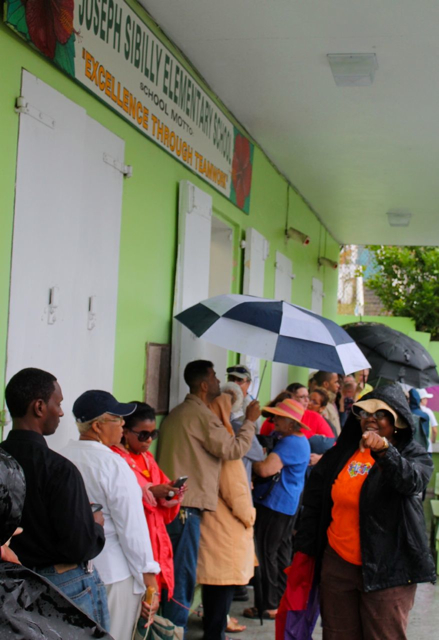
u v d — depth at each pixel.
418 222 12.82
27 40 3.77
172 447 5.32
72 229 4.28
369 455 4.29
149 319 5.65
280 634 4.55
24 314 3.84
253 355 5.11
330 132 8.11
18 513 1.94
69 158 4.22
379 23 5.50
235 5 5.28
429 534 9.88
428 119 7.52
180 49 6.02
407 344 9.92
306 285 12.09
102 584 3.42
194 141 6.39
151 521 4.33
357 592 4.21
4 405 3.69
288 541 6.48
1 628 1.81
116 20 4.80
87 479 3.75
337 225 13.56
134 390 5.42
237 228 7.99
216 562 5.35
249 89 6.88
